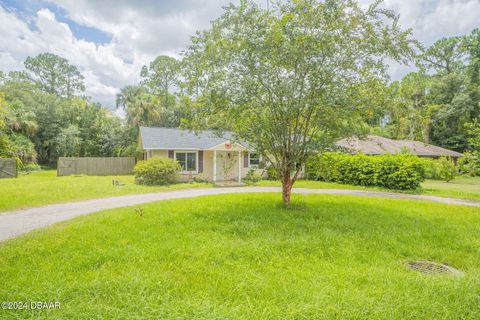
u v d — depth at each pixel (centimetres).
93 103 3359
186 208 764
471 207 889
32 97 2952
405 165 1419
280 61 640
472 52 3077
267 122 665
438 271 402
